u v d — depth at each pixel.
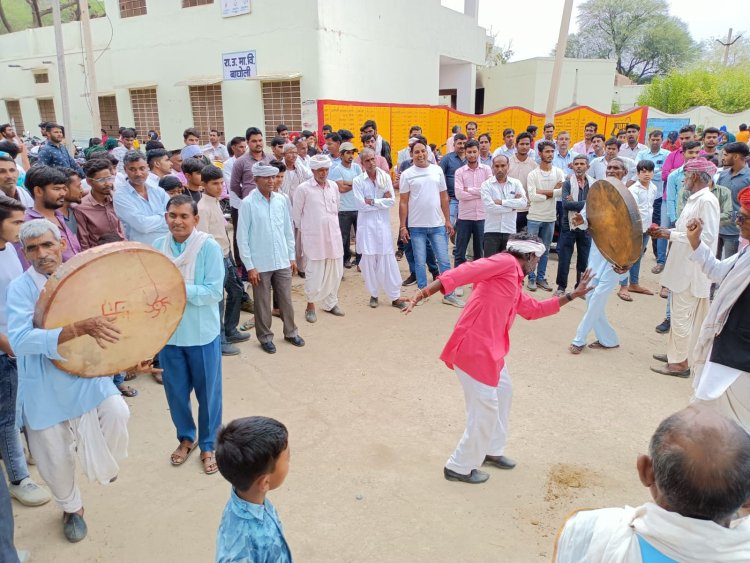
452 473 4.04
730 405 3.90
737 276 3.76
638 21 51.03
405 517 3.68
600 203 5.10
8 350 3.37
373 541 3.46
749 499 1.40
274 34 15.45
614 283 5.99
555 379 5.66
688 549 1.38
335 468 4.19
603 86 23.97
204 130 17.61
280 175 7.46
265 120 16.28
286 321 6.39
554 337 6.77
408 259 8.70
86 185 6.94
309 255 6.98
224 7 16.08
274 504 3.79
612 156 9.16
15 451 3.80
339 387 5.44
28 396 3.21
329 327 7.00
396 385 5.49
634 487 3.99
